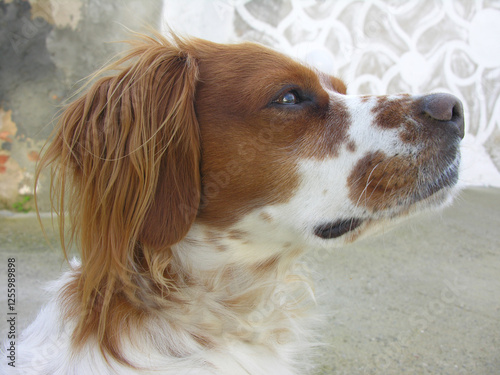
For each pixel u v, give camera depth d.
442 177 0.43
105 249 0.41
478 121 1.28
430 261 0.78
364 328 0.60
